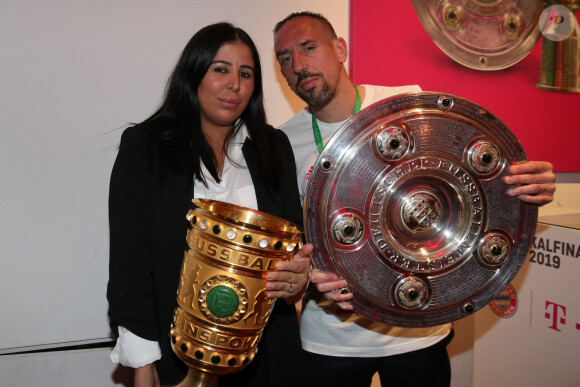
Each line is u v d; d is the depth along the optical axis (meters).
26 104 1.54
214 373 0.97
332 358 1.37
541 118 2.15
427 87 1.94
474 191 1.12
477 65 2.01
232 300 0.91
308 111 1.49
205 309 0.92
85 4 1.57
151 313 1.09
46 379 1.63
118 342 1.12
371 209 1.09
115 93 1.62
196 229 0.94
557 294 1.62
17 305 1.59
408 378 1.37
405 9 1.88
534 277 1.69
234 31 1.15
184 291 0.95
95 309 1.67
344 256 1.10
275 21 1.79
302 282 1.02
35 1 1.52
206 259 0.93
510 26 2.04
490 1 1.99
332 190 1.08
